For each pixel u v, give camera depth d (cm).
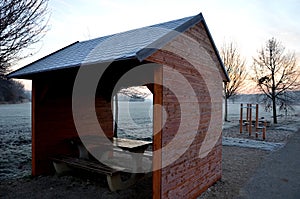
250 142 987
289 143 961
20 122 1430
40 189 411
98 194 394
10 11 438
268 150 820
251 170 562
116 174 402
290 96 1866
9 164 574
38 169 477
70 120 544
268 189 430
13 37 457
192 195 360
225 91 1862
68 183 443
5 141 881
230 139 1068
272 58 1820
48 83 477
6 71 552
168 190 294
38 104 475
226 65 1845
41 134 482
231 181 472
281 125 1681
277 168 582
